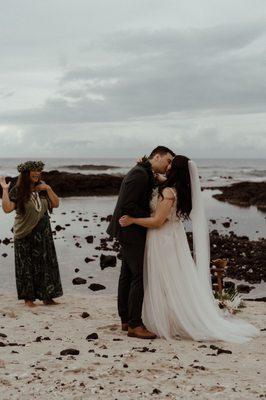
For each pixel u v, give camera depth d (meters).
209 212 29.27
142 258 6.52
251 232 21.36
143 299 6.65
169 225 6.61
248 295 11.47
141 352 5.75
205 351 5.90
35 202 8.27
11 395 4.39
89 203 35.53
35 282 8.52
